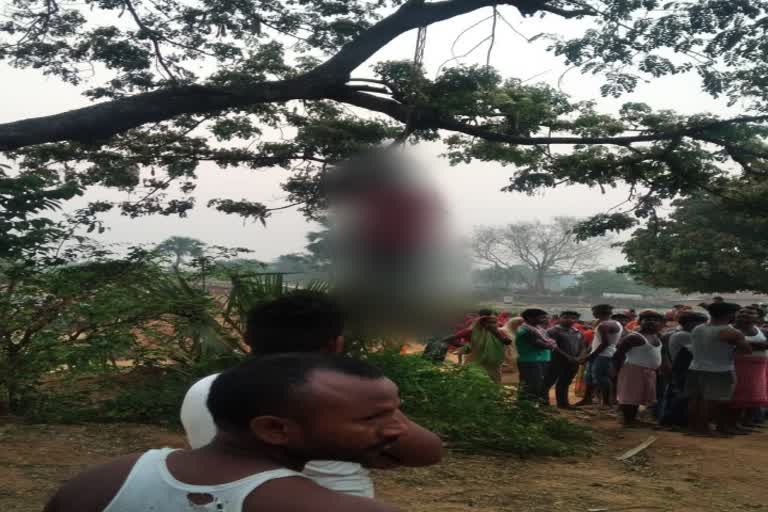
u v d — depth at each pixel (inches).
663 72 444.1
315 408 52.7
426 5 444.5
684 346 445.4
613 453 363.9
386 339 363.6
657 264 1115.3
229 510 51.1
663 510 261.1
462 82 456.1
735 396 424.8
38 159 509.7
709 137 474.0
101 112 405.1
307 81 443.8
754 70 441.4
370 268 267.6
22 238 328.2
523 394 411.8
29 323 350.0
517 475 295.6
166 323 389.7
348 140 509.4
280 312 95.0
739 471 336.8
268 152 517.7
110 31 464.4
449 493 261.4
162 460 55.1
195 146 526.6
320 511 49.4
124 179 524.7
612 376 522.6
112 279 368.8
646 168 493.0
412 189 272.8
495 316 468.1
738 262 1055.0
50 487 236.1
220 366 370.0
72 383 388.5
